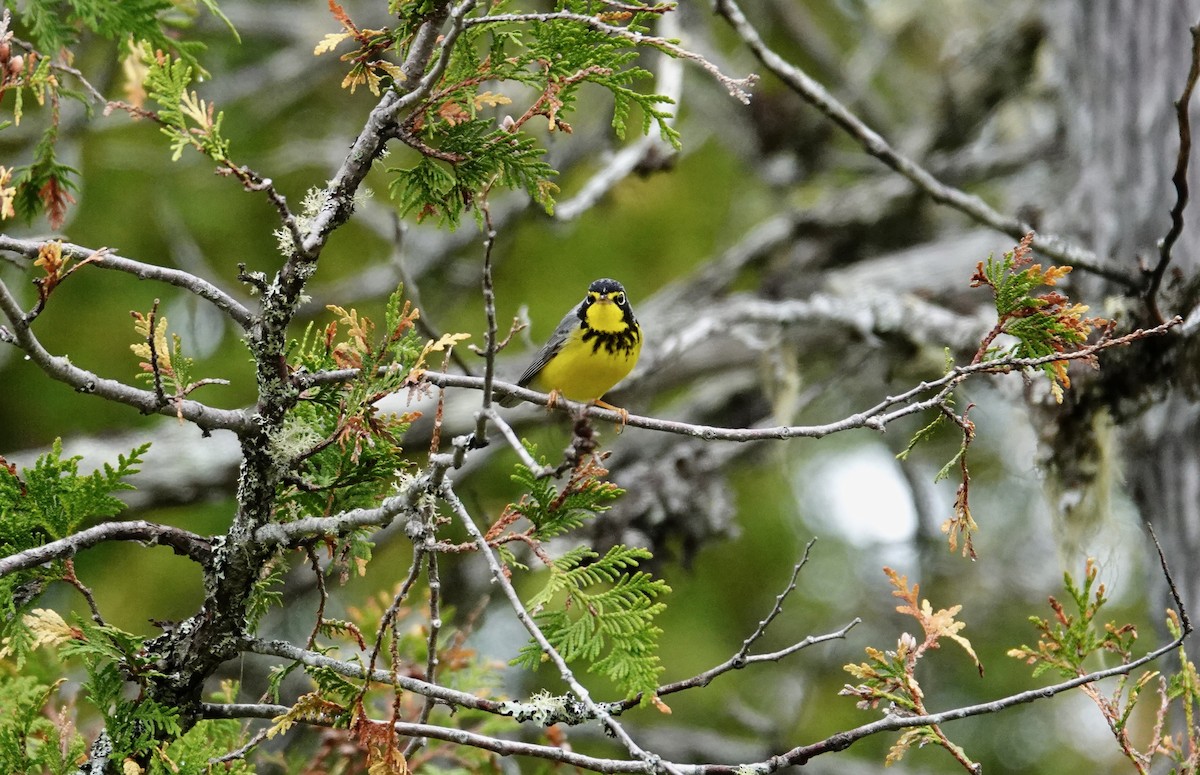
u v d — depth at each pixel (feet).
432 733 20.47
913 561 60.23
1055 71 45.65
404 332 24.43
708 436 21.81
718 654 55.11
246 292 54.80
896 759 21.35
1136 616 55.11
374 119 20.66
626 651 20.36
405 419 22.34
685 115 63.16
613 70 21.91
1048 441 33.76
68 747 22.30
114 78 48.24
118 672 21.29
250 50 63.62
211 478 42.83
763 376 44.09
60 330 50.88
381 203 58.59
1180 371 31.63
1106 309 32.63
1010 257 21.40
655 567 43.55
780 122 53.52
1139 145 34.50
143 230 53.93
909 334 40.52
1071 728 55.72
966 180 50.29
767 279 49.29
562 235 55.11
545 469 17.89
